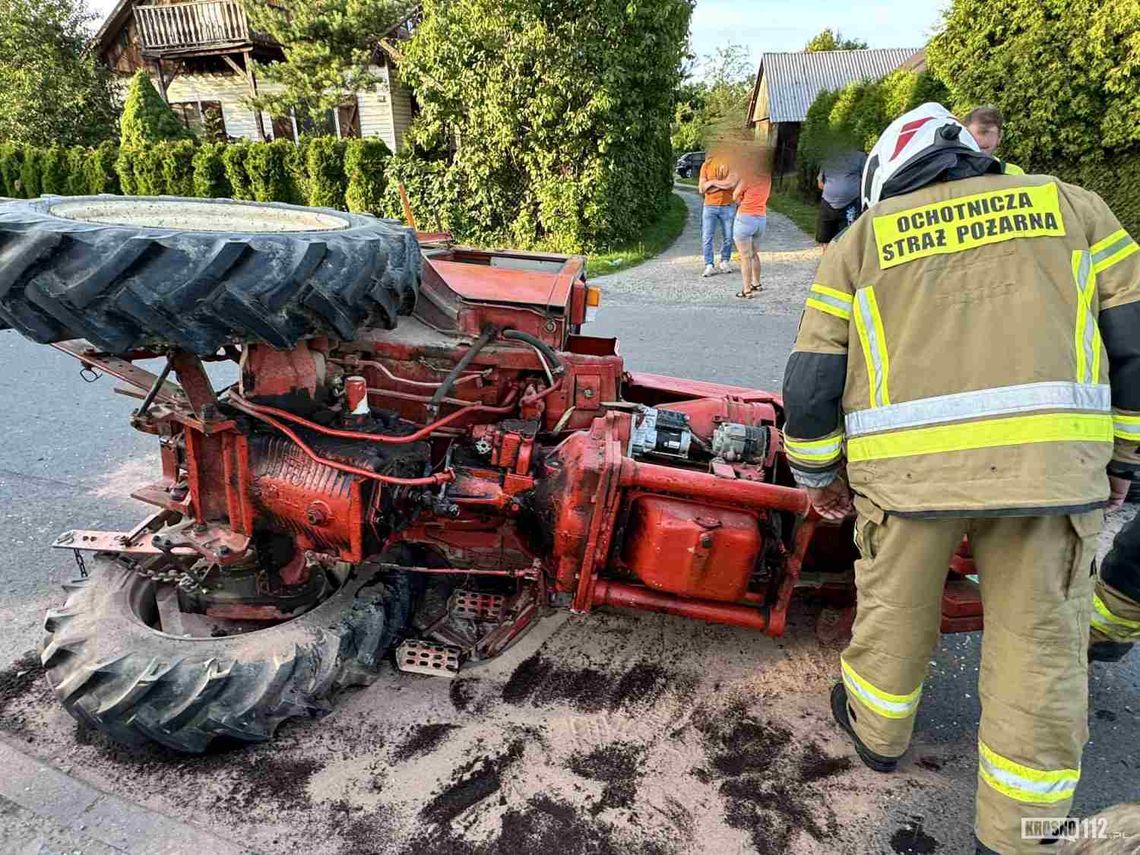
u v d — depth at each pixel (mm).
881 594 2277
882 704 2398
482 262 4004
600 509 2727
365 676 2805
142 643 2514
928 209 2100
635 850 2273
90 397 6289
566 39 13102
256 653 2527
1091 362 1996
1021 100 11812
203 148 18203
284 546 2910
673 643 3262
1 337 8219
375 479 2520
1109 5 10906
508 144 13812
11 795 2357
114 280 1899
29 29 24234
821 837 2348
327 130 22953
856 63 40625
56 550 3871
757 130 9867
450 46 13555
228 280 2020
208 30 21797
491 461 2879
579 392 3139
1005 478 1940
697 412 3436
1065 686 2031
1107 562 2887
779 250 14398
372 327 2594
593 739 2705
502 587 3369
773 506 2678
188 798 2381
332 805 2377
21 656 3035
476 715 2787
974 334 2008
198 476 2631
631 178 14531
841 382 2217
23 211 2174
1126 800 2529
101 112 25547
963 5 12148
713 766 2609
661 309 9641
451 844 2260
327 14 19000
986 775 2152
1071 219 2047
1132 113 11094
